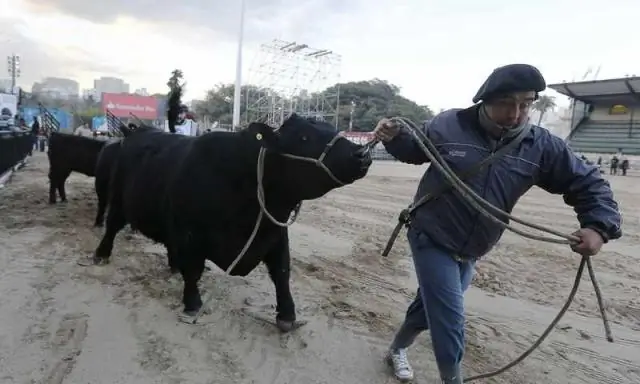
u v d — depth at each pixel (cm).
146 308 481
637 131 4875
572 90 5019
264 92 4972
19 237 709
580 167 287
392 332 462
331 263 682
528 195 1661
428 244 305
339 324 473
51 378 357
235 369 383
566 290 619
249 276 591
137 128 588
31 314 458
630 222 1175
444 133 299
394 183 1911
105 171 704
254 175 395
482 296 586
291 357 406
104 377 363
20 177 1380
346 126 6588
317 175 363
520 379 397
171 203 440
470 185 291
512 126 281
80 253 644
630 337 489
